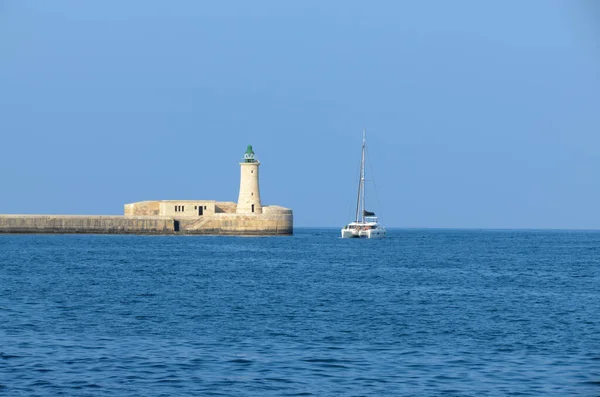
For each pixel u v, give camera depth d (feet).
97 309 497.87
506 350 376.07
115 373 321.11
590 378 321.32
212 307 515.50
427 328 437.99
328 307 523.29
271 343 385.91
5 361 337.31
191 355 354.74
